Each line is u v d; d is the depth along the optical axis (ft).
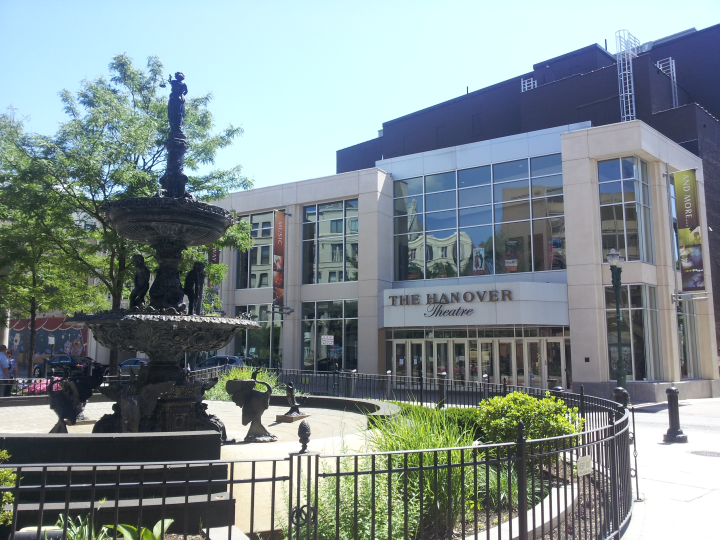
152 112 58.54
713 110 116.37
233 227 60.95
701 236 88.94
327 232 104.53
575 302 79.30
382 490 16.21
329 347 100.68
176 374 24.99
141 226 24.98
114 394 24.34
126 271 55.01
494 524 17.83
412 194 100.48
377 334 94.99
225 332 25.14
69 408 26.43
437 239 96.78
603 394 75.31
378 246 97.45
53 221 53.21
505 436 23.32
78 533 13.87
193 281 27.22
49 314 143.54
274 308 98.58
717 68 116.98
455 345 89.25
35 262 56.85
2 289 64.28
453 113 140.36
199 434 17.67
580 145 81.61
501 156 92.12
